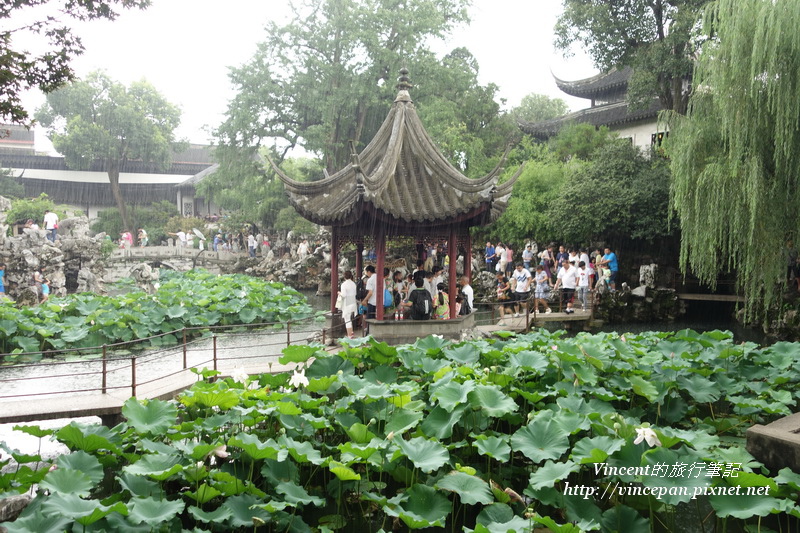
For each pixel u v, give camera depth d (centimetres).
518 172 1594
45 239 2650
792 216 1606
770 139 1612
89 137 5316
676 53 2658
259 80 4250
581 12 2795
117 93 5459
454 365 1052
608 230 2620
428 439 794
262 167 4647
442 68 4031
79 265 2978
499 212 1570
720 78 1628
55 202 5903
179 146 6069
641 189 2541
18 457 723
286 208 4353
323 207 1444
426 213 1333
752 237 1597
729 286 2533
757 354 1144
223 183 4588
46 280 2520
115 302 2005
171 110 5866
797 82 1490
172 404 832
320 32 4197
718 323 2267
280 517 652
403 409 849
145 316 1917
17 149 5934
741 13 1578
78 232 3011
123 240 4700
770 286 1636
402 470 734
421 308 1384
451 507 659
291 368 1223
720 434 938
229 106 4366
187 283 2777
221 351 1722
